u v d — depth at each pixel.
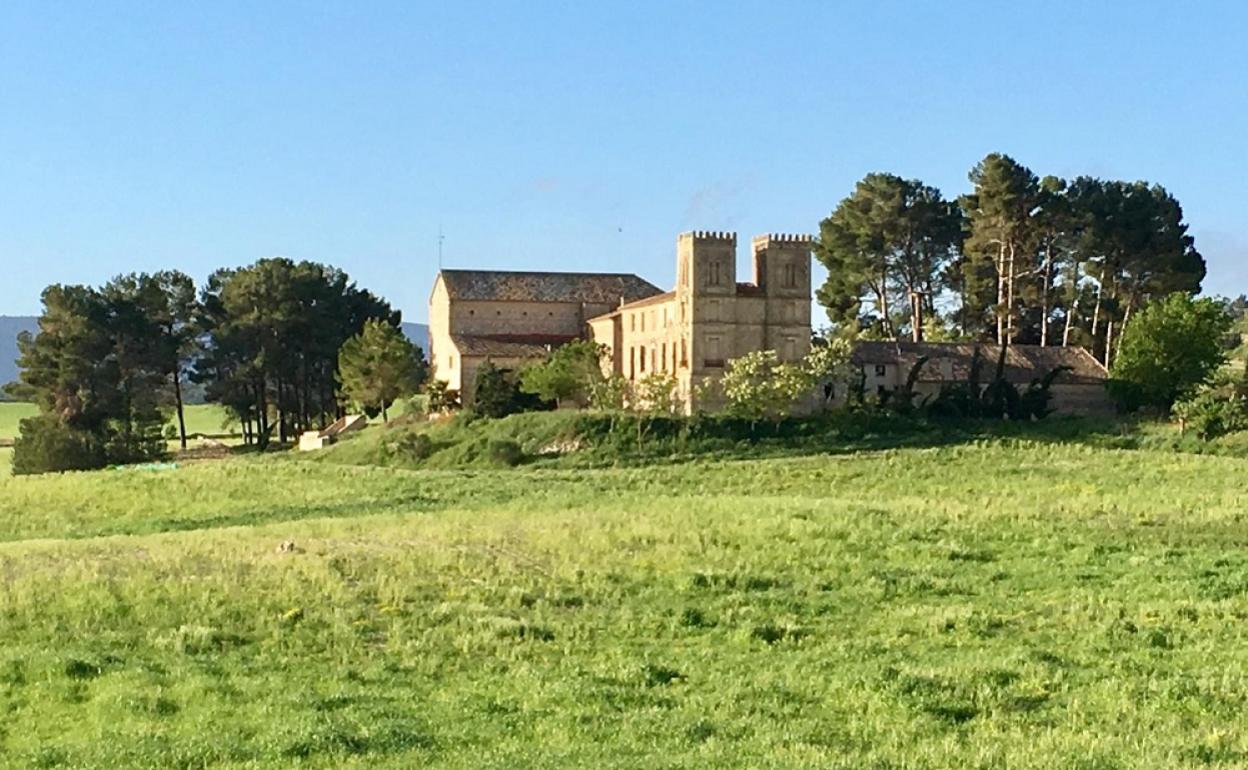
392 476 90.81
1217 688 27.95
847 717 26.64
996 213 144.62
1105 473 81.31
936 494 72.06
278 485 86.75
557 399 116.81
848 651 32.62
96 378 139.00
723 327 114.44
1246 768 21.97
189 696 28.69
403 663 31.75
